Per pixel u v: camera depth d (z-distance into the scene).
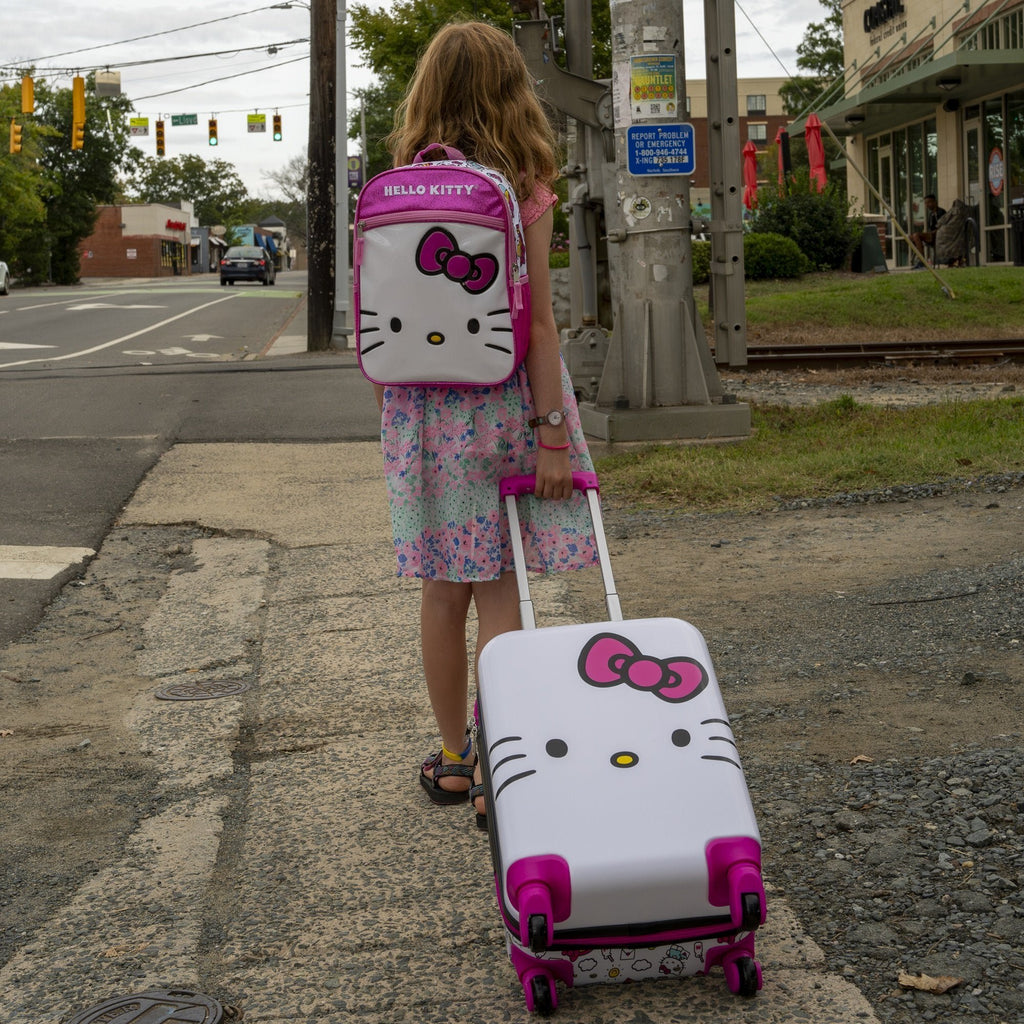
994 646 4.23
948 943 2.39
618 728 2.23
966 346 15.41
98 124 72.81
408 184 2.64
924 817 2.93
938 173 28.61
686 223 9.16
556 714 2.26
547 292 2.79
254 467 8.88
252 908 2.75
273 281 54.72
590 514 2.80
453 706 3.12
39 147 66.12
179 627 5.36
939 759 3.27
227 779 3.62
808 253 26.66
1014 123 25.28
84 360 18.20
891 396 11.98
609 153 9.50
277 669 4.61
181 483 8.34
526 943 2.03
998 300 19.81
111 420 10.99
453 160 2.73
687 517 6.88
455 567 2.87
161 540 6.99
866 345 15.37
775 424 9.63
